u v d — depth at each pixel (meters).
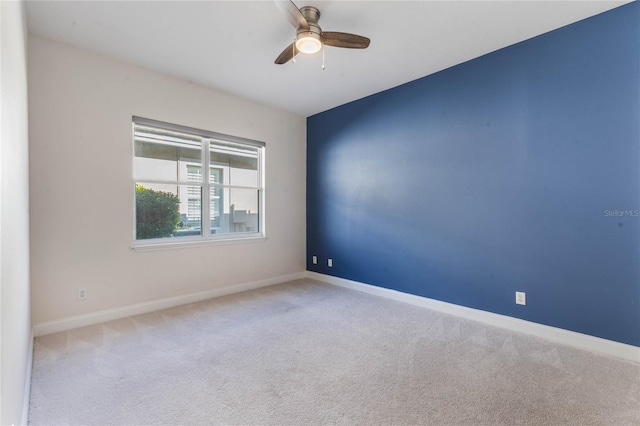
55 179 2.62
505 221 2.78
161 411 1.63
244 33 2.51
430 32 2.52
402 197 3.56
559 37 2.46
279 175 4.46
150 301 3.19
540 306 2.58
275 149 4.39
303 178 4.79
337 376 1.97
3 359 0.94
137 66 3.07
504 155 2.77
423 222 3.37
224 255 3.82
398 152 3.59
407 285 3.52
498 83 2.80
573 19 2.35
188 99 3.45
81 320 2.75
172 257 3.36
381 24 2.40
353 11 2.24
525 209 2.66
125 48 2.74
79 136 2.74
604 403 1.69
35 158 2.52
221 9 2.21
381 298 3.67
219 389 1.83
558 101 2.47
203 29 2.46
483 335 2.60
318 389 1.83
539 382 1.89
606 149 2.26
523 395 1.76
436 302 3.25
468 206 3.02
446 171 3.17
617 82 2.21
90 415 1.59
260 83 3.51
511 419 1.57
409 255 3.50
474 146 2.96
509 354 2.26
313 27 2.16
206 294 3.63
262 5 2.17
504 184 2.78
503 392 1.79
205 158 3.71
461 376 1.97
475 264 2.97
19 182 1.48
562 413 1.61
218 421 1.56
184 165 3.54
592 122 2.32
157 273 3.24
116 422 1.55
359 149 4.03
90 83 2.79
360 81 3.46
